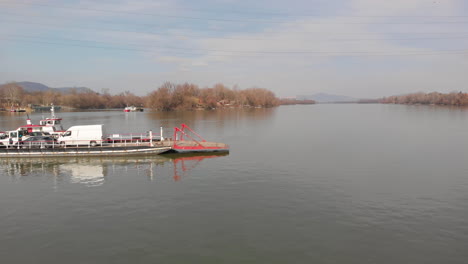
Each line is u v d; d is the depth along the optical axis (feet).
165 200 77.92
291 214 69.00
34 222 65.41
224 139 188.96
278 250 53.67
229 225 63.31
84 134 137.08
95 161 125.70
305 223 64.34
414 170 109.40
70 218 67.31
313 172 106.22
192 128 258.16
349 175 102.42
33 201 78.02
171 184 92.07
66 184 93.04
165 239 57.52
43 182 95.50
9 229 62.23
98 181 96.07
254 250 53.62
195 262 50.08
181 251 53.36
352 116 429.38
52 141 133.59
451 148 153.28
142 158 130.41
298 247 54.75
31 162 123.85
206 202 76.43
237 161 123.95
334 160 125.59
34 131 148.56
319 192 84.43
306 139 187.62
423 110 561.43
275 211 70.69
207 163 120.67
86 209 72.28
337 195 82.07
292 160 125.59
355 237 58.44
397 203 76.33
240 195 81.76
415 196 81.51
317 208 72.64
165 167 114.42
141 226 62.95
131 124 308.19
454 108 618.03
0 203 76.79
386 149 151.12
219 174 103.60
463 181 95.50
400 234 59.82
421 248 54.70
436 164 118.62
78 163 122.11
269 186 89.97
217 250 53.67
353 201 77.51
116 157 131.95
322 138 192.24
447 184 92.38
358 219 66.54
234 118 389.80
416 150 148.25
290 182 94.07
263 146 161.17
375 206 74.18
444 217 67.97
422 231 61.11
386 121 323.78
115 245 55.52
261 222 64.75
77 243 56.39
